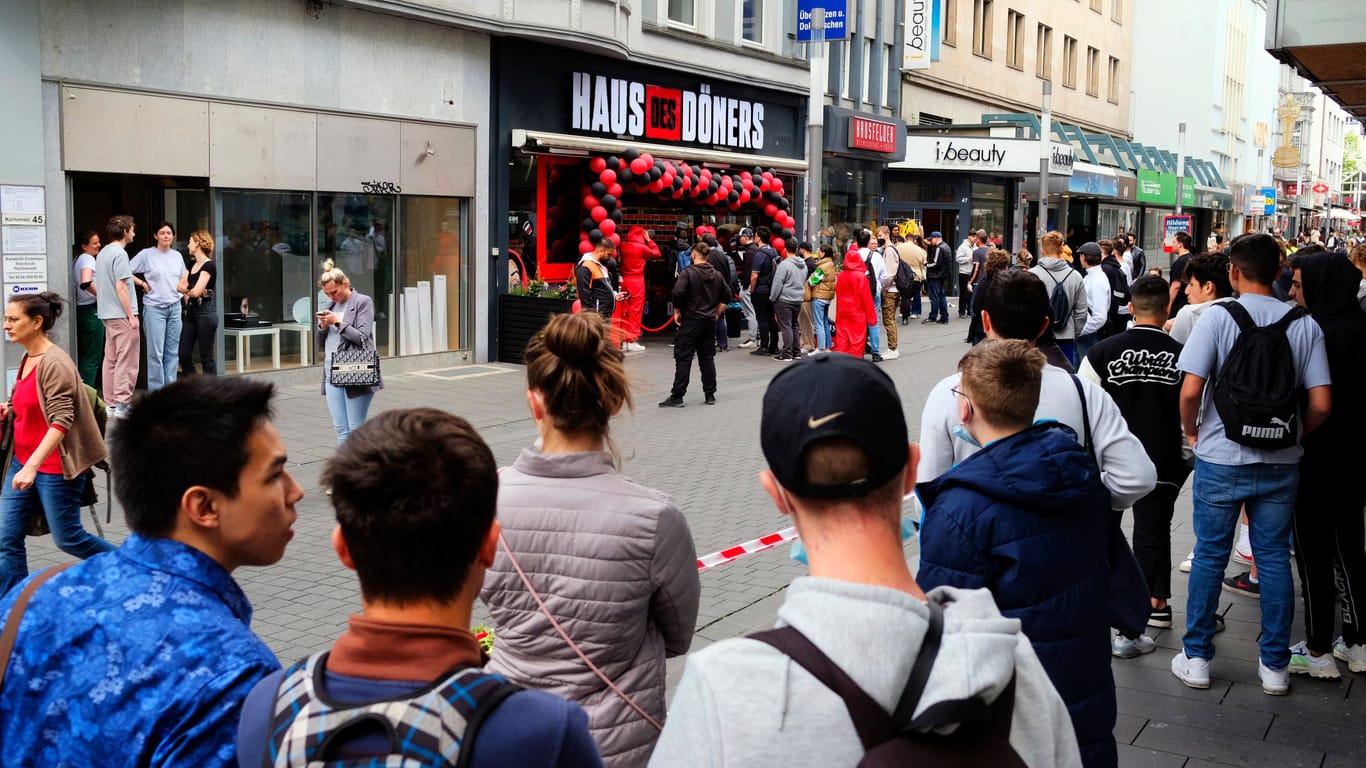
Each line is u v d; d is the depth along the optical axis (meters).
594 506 2.75
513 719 1.58
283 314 13.34
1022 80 37.19
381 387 8.91
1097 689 2.80
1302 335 4.70
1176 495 5.70
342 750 1.55
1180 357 4.94
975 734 1.53
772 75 21.98
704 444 10.74
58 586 2.00
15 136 10.58
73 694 1.89
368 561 1.68
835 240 25.27
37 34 10.65
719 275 12.84
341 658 1.65
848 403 1.66
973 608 1.63
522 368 15.59
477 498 1.71
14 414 5.58
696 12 20.12
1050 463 2.81
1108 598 2.87
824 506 1.67
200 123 12.12
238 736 1.67
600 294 15.40
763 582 6.71
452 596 1.71
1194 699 4.95
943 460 3.80
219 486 2.03
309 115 13.30
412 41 14.53
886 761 1.45
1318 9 7.09
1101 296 11.51
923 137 28.80
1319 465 4.94
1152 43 54.34
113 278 11.09
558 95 16.98
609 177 17.27
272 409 2.14
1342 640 5.45
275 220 13.13
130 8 11.40
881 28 27.78
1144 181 40.25
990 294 4.62
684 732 1.53
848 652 1.52
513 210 16.73
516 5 15.43
